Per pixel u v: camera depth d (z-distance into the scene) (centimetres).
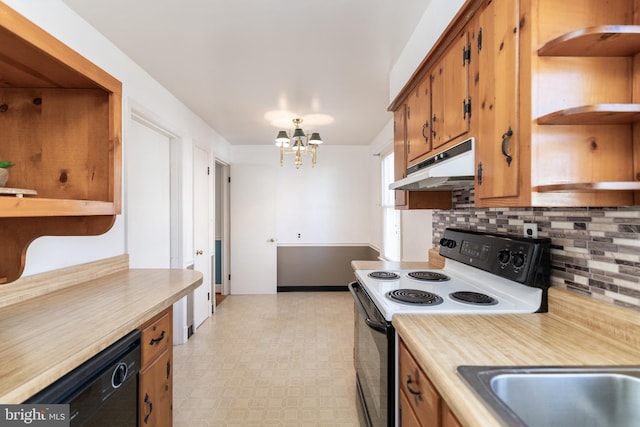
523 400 72
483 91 109
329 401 202
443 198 202
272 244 462
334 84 245
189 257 306
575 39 76
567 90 85
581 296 103
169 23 167
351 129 383
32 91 120
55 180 120
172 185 285
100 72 115
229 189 471
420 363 86
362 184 485
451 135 134
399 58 205
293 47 192
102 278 160
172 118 267
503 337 94
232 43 187
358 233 485
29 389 66
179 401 201
